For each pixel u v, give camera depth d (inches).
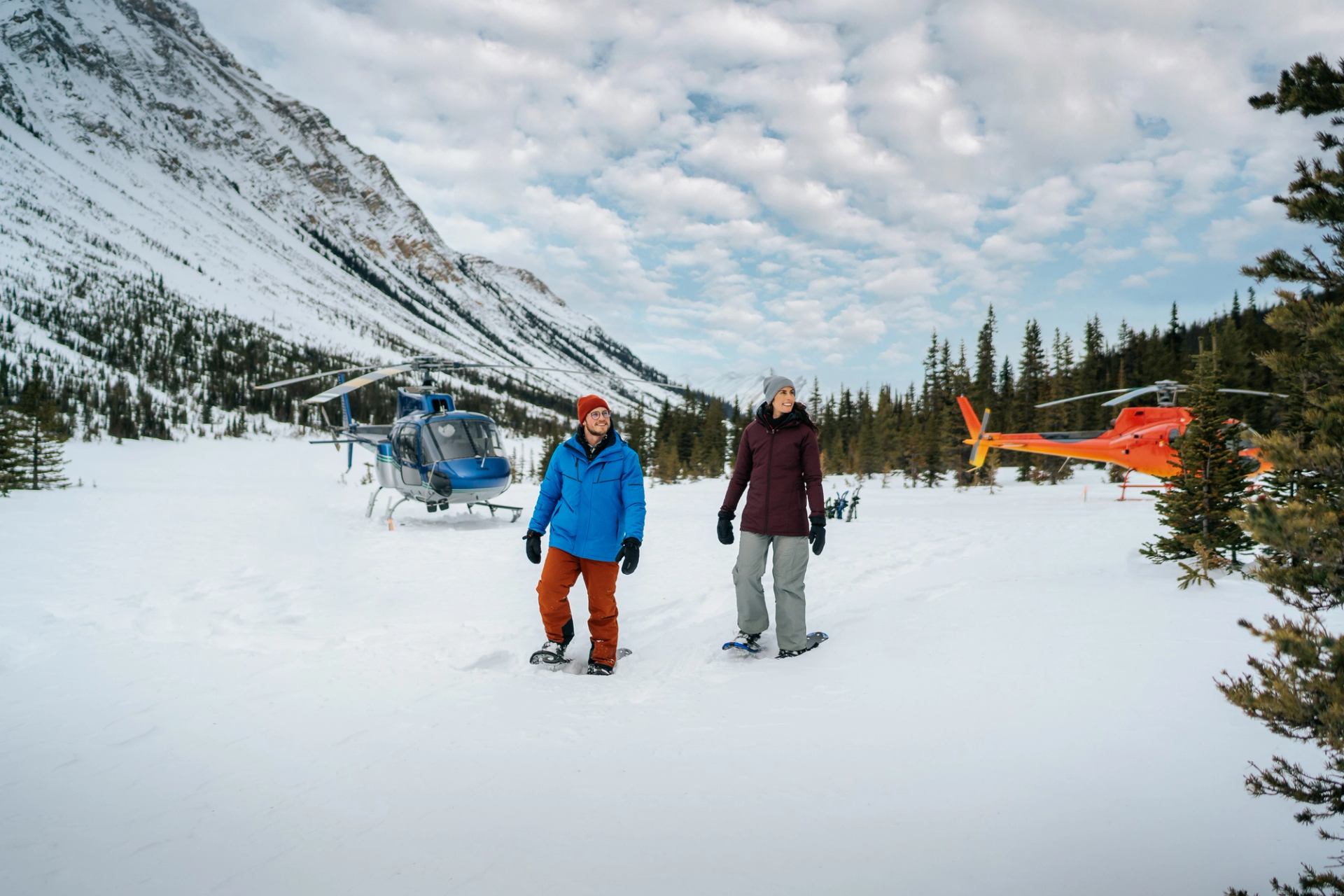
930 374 2402.8
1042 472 1417.3
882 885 76.0
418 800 99.9
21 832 90.5
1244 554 274.4
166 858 84.1
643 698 152.4
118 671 166.7
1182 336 2337.6
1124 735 113.8
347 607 247.1
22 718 134.6
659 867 80.6
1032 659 157.1
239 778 107.9
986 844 84.1
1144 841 83.7
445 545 428.5
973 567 309.7
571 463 185.2
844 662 168.6
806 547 186.7
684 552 402.9
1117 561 297.9
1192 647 160.4
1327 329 70.3
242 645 193.6
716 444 2230.6
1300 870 76.6
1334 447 67.9
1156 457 691.4
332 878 79.4
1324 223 77.5
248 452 4148.6
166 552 361.7
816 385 2765.7
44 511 543.8
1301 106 79.9
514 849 85.4
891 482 1699.1
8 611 221.9
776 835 87.9
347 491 1157.1
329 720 134.7
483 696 151.6
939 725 123.0
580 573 190.1
